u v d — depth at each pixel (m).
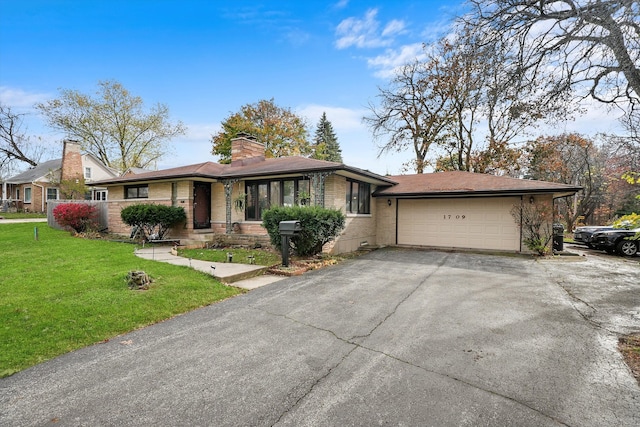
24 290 5.36
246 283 6.79
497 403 2.59
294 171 10.68
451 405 2.56
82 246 10.31
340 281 6.98
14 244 10.66
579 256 10.59
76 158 26.08
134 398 2.64
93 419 2.37
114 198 14.98
